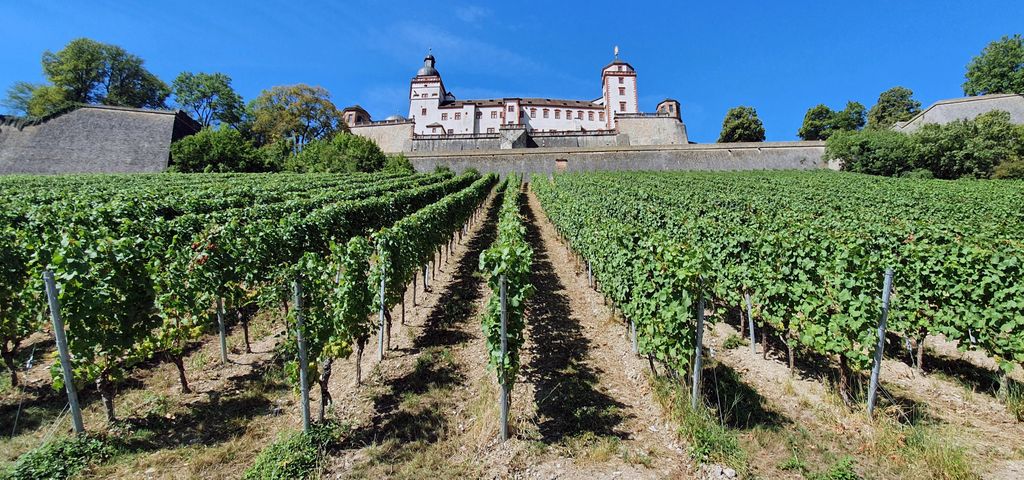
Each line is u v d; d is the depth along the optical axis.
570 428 5.25
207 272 6.45
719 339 8.06
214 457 4.65
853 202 20.73
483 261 5.24
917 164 45.50
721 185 32.62
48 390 5.79
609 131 68.19
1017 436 4.98
